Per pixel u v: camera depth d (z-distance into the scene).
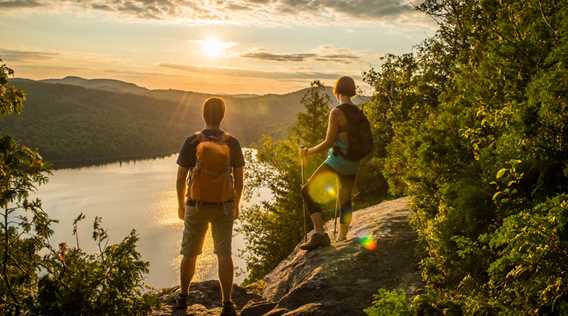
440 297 3.40
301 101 32.84
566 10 3.70
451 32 14.51
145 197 151.62
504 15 4.85
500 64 4.35
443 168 4.70
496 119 3.91
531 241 2.71
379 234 6.19
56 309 3.69
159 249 99.75
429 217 5.11
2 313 3.72
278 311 5.02
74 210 130.00
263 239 29.86
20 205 3.97
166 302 5.53
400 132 7.11
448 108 5.01
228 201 4.93
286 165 30.05
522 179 3.63
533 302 2.78
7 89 4.25
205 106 5.03
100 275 3.77
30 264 3.93
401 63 22.62
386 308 3.20
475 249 3.65
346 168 5.90
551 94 3.40
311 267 5.72
